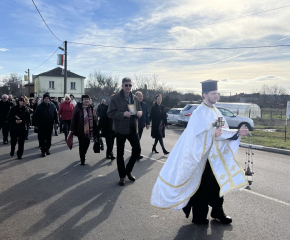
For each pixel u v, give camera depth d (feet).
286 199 15.10
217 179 10.59
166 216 12.74
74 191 16.17
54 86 175.73
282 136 44.01
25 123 24.89
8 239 10.62
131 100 17.30
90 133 22.62
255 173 20.84
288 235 10.97
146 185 17.30
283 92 212.02
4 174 19.83
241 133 10.85
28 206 13.93
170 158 11.11
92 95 158.51
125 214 12.95
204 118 10.68
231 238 10.68
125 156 26.53
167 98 103.81
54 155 26.86
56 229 11.46
